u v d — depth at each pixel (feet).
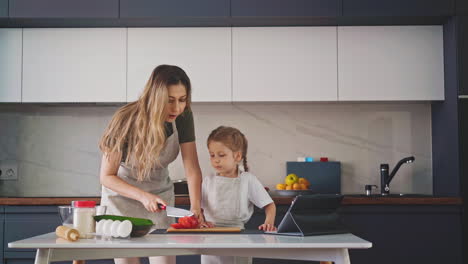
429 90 12.02
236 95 11.94
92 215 5.91
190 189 7.76
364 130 13.11
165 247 5.20
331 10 11.63
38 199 10.82
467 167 11.31
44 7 11.54
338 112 13.15
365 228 10.93
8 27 12.01
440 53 12.09
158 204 6.56
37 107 13.12
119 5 11.57
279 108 13.12
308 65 12.00
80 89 11.93
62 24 11.85
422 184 13.03
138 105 6.98
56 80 11.93
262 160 13.04
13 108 13.10
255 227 10.79
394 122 13.11
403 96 12.00
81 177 13.05
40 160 13.07
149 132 6.77
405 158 12.20
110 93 11.92
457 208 11.02
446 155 12.04
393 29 12.09
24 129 13.11
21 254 10.87
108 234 5.74
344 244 5.21
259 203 8.13
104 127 13.14
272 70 11.98
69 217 5.96
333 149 13.08
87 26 11.98
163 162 7.57
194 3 11.60
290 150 13.07
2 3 11.51
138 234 5.81
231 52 12.00
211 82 11.95
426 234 10.96
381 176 12.60
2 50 11.95
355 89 11.99
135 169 7.38
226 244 5.18
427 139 13.07
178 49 12.00
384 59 12.04
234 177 8.26
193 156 7.89
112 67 11.95
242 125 13.08
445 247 10.95
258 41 12.02
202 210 7.91
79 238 5.72
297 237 5.76
